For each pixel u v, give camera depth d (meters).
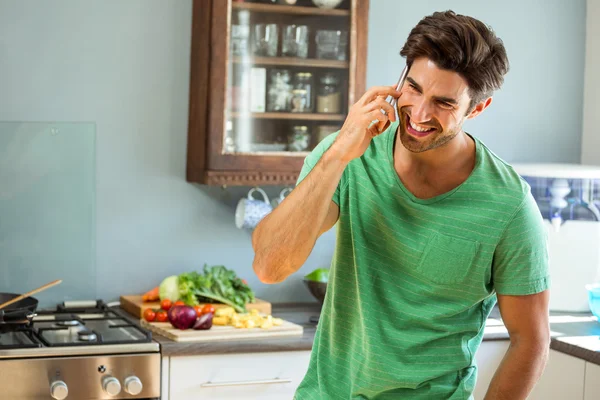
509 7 3.52
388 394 1.72
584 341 2.67
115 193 3.08
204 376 2.55
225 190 3.21
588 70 3.61
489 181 1.64
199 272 3.20
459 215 1.62
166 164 3.13
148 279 3.14
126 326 2.65
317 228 1.55
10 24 2.94
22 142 2.90
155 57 3.10
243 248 3.25
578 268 3.08
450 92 1.44
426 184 1.65
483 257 1.62
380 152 1.70
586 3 3.61
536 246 1.62
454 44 1.42
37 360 2.36
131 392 2.42
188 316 2.63
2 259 2.90
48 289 2.96
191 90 3.10
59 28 2.99
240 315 2.79
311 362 1.83
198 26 3.05
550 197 3.05
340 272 1.73
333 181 1.53
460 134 1.65
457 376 1.71
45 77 2.99
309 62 3.03
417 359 1.67
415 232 1.64
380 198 1.67
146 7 3.07
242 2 2.93
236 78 2.95
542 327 1.67
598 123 3.56
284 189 3.29
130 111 3.08
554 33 3.57
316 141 3.06
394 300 1.67
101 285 3.09
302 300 3.35
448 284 1.64
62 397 2.34
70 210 2.97
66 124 2.94
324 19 3.04
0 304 2.78
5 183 2.89
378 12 3.35
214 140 2.93
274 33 2.98
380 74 3.37
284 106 3.02
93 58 3.03
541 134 3.59
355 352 1.72
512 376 1.68
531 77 3.56
